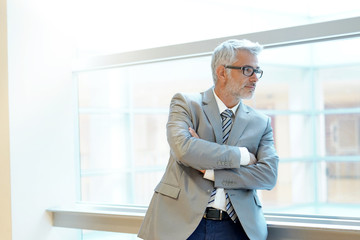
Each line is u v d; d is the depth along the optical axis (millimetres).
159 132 10891
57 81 3551
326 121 12883
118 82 8930
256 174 2207
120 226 3172
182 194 2248
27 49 3367
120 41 5844
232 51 2223
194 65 10188
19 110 3322
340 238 2389
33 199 3396
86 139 8758
